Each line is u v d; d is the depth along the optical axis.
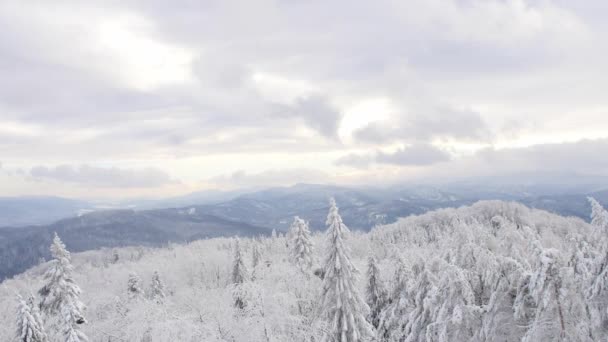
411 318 27.61
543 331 19.27
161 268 75.62
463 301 23.69
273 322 22.20
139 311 22.48
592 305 18.66
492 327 22.28
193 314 22.53
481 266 24.64
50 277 35.94
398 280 31.12
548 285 18.78
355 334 23.64
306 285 27.30
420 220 150.75
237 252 44.78
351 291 24.45
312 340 24.06
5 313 37.69
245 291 23.33
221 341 20.67
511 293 22.64
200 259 77.94
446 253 27.88
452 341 24.02
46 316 34.75
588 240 20.58
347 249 24.42
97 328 26.16
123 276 72.00
